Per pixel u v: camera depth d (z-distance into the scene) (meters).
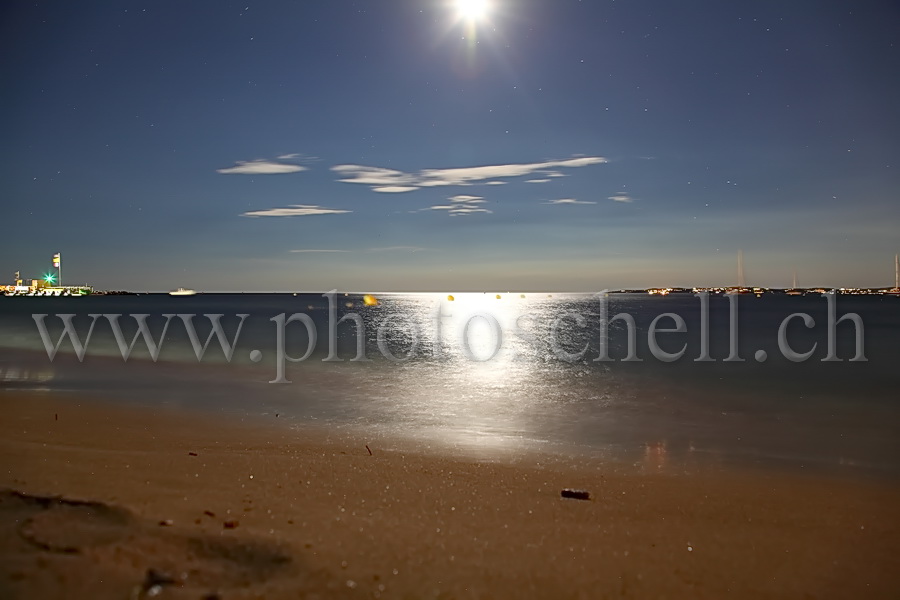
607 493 9.69
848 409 18.91
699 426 16.09
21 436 12.49
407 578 5.66
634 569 6.46
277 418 16.09
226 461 10.35
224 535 6.23
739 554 7.20
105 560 5.32
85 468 9.21
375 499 8.41
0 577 4.84
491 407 18.61
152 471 9.26
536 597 5.55
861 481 10.90
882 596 6.25
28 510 6.58
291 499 8.08
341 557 6.00
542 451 12.88
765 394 21.92
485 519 7.82
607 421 16.62
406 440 13.67
